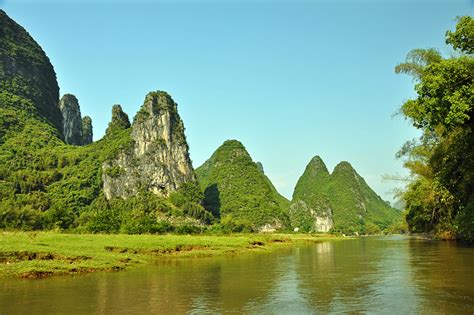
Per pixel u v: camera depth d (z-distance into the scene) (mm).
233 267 24078
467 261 22672
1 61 171875
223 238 47938
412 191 54969
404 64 32438
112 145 138250
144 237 39625
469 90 20922
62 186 126062
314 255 33938
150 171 130000
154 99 139875
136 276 19812
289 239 69750
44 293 14875
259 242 49000
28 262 21547
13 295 14492
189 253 34562
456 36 23062
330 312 11305
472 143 29359
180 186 134375
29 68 182750
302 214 177250
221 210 145000
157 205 120188
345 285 16047
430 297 12922
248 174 157875
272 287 15938
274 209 146250
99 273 21172
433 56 31734
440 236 50094
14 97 166250
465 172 34594
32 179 122250
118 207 118062
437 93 22094
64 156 141875
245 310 11766
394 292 14070
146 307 12328
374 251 37031
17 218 79062
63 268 21078
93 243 30906
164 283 17297
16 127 152750
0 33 178750
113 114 153500
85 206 121812
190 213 122375
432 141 42469
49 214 73562
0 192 112625
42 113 177875
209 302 13000
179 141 140375
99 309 12117
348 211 197625
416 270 19875
